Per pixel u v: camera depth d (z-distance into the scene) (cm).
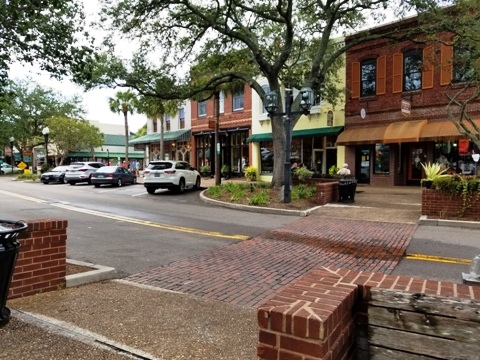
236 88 2238
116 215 1236
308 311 191
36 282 484
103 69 1583
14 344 341
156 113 2053
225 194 1590
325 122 2350
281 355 189
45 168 3322
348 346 220
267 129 2662
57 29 820
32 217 1182
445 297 202
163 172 1939
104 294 493
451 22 1422
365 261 680
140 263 670
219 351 340
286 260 691
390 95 2058
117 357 324
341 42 2006
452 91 1833
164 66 1738
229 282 566
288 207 1287
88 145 4297
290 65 2023
